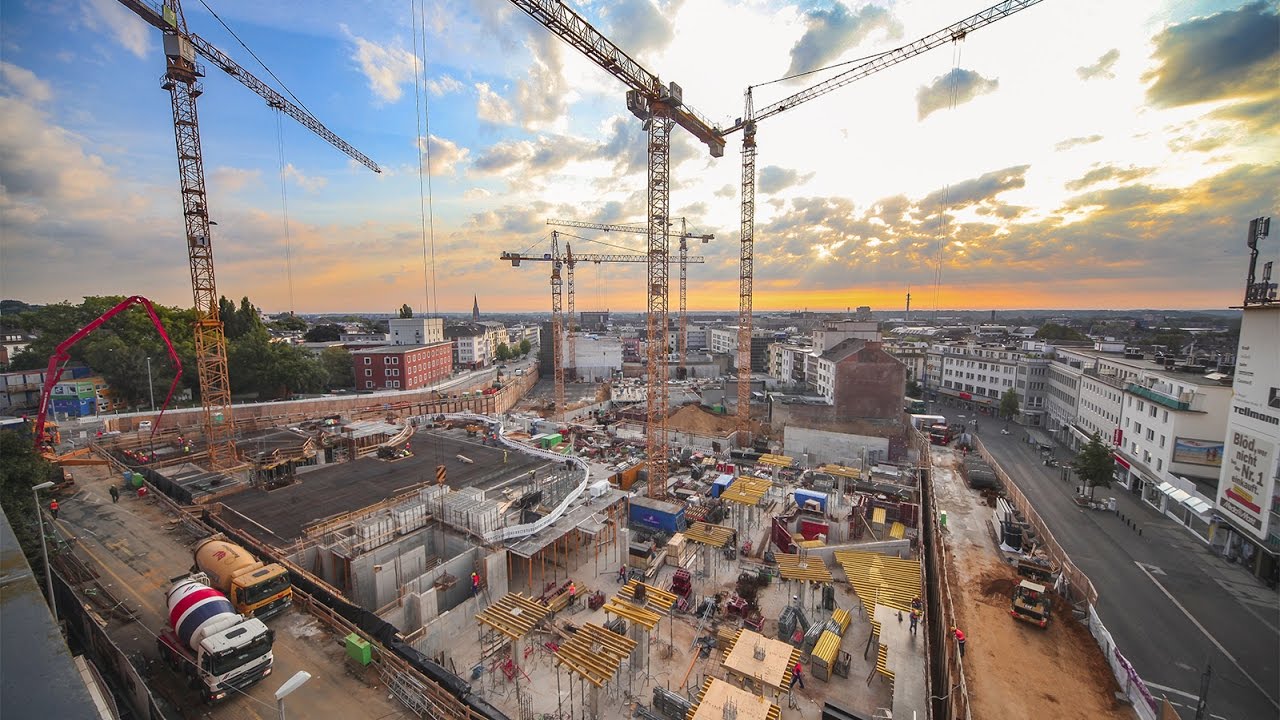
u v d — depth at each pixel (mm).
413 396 102938
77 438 66938
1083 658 31688
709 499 58625
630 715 27906
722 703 23703
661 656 32625
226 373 66250
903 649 30906
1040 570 39938
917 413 102625
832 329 110812
